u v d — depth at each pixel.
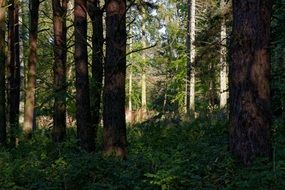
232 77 7.82
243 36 7.66
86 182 8.23
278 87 10.48
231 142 7.81
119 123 10.18
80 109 12.39
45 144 14.63
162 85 40.41
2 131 15.23
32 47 18.34
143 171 8.24
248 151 7.57
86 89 12.49
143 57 48.25
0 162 10.77
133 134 16.42
